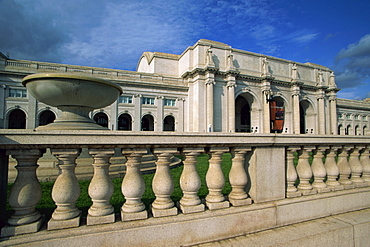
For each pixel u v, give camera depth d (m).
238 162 3.14
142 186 2.61
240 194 3.11
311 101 58.00
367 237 3.36
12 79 33.94
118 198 4.99
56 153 2.30
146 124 54.69
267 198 3.19
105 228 2.31
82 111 4.92
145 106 43.19
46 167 7.02
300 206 3.32
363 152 4.42
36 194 2.30
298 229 3.07
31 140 2.15
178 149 2.86
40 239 2.13
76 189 2.40
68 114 4.80
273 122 47.53
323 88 58.25
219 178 2.96
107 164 2.53
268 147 3.25
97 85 4.52
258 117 49.72
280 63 53.94
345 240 3.16
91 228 2.29
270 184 3.23
